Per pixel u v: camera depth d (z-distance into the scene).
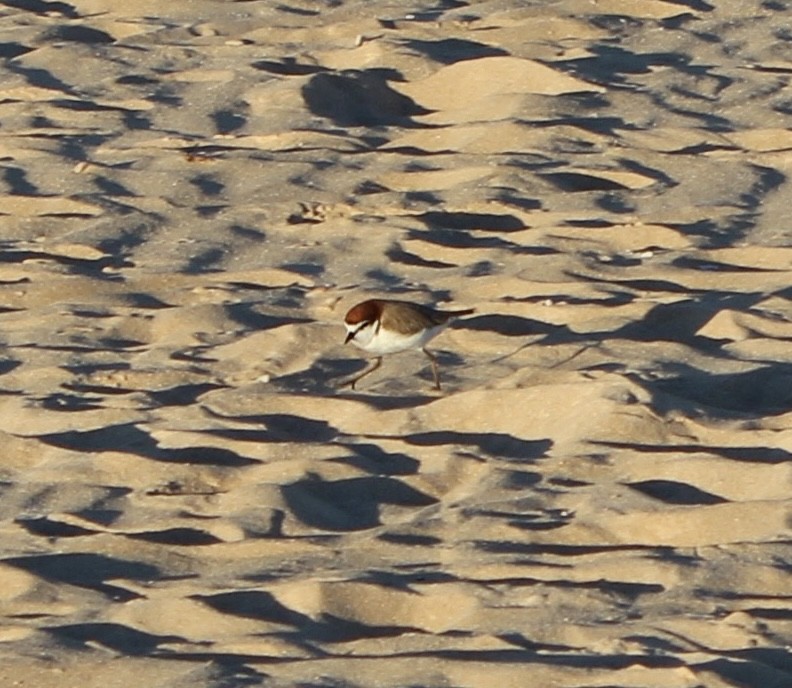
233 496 23.94
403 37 45.19
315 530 23.11
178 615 20.92
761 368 27.12
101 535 23.05
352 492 24.09
